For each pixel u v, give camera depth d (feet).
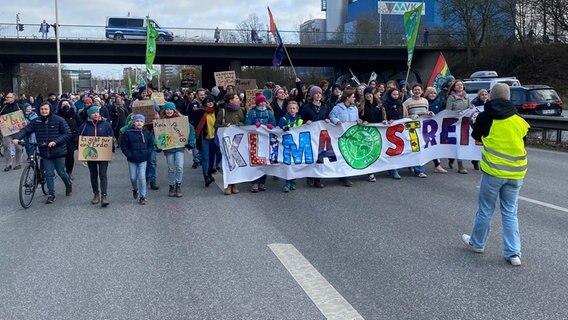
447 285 16.38
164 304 15.31
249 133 31.73
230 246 20.84
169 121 30.73
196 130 34.45
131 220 25.59
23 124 42.96
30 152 43.01
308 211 26.63
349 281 16.85
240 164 31.68
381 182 34.17
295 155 32.17
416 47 173.68
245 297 15.70
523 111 64.75
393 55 172.14
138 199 30.68
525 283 16.44
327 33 174.40
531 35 160.45
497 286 16.24
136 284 16.93
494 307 14.71
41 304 15.51
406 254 19.44
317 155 32.55
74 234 23.18
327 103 39.17
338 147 33.04
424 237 21.57
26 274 18.08
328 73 265.13
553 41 155.84
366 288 16.25
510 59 160.04
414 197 29.35
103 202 28.81
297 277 17.28
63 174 31.60
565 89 137.80
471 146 36.52
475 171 37.88
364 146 33.73
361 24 250.78
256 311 14.71
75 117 40.50
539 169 39.04
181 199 30.48
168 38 152.76
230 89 47.21
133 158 29.30
